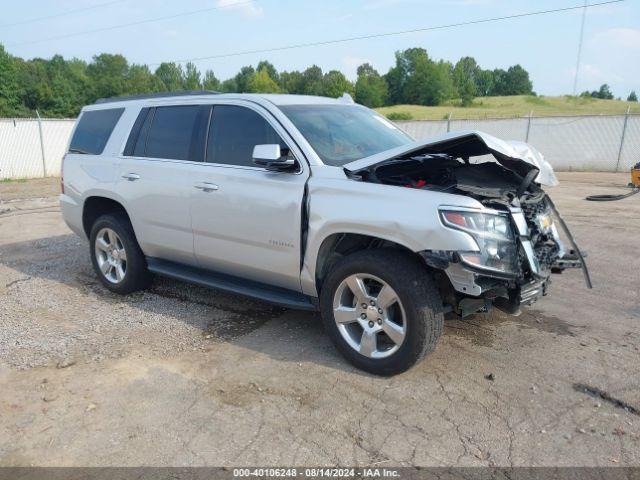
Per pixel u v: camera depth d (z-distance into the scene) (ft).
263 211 13.39
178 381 12.16
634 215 31.22
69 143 19.77
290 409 10.97
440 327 11.51
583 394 11.46
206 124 15.29
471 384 11.85
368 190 11.77
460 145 12.98
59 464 9.43
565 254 13.51
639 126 63.57
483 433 10.11
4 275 20.63
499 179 12.65
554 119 67.77
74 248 25.00
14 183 59.67
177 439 10.06
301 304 13.41
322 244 12.55
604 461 9.31
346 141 14.16
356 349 12.41
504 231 11.16
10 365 13.01
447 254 10.66
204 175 14.75
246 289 14.52
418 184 12.22
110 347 13.93
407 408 10.94
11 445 9.97
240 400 11.33
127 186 16.87
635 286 18.42
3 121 64.44
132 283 17.66
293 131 13.41
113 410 11.04
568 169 67.92
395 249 12.03
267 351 13.57
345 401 11.23
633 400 11.21
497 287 11.50
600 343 13.92
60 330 15.10
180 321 15.62
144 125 17.06
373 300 11.98
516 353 13.33
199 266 16.02
